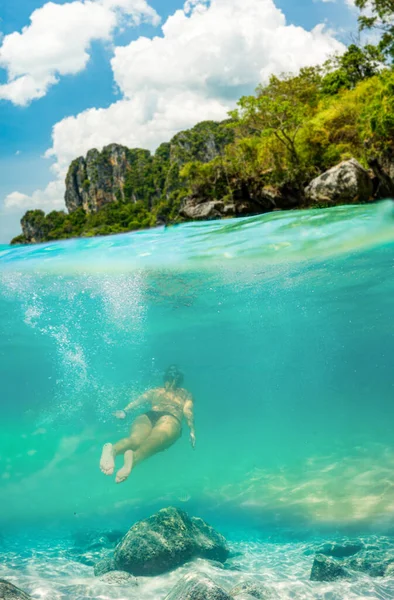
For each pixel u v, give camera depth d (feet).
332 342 70.23
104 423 36.91
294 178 140.46
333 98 174.60
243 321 56.70
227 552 17.12
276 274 42.19
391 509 20.61
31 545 19.06
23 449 32.48
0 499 25.21
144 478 29.07
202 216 169.78
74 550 18.38
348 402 73.67
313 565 14.40
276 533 19.54
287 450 36.22
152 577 14.82
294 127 144.46
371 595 12.51
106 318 49.62
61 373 61.52
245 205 155.63
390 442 34.83
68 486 26.99
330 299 50.03
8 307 45.14
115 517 22.90
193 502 24.67
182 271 41.06
